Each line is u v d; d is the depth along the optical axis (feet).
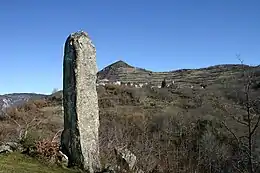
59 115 145.07
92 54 62.95
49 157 59.36
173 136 112.88
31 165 55.77
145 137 106.73
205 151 95.40
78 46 61.11
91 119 61.82
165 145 103.14
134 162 69.36
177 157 94.73
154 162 86.84
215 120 108.68
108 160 67.10
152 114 140.46
